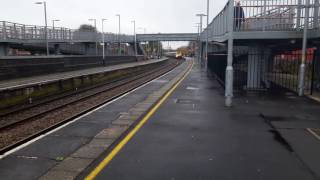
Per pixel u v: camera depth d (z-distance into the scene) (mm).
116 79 34375
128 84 28312
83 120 11961
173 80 29828
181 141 8844
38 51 59938
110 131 10117
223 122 11133
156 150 8078
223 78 23891
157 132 9812
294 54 23094
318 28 16891
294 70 27047
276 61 30453
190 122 11156
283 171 6734
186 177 6422
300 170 6789
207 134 9555
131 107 14805
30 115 14250
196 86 23750
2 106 15844
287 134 9562
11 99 16703
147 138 9164
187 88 22328
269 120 11461
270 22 18047
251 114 12531
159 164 7117
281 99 16438
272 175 6527
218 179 6332
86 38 62281
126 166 7008
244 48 26734
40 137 9523
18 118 13609
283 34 17047
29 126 11766
